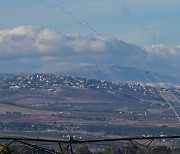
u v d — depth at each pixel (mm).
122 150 181625
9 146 99562
